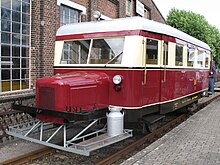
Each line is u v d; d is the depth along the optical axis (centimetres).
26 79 1146
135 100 690
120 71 696
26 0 1133
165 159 613
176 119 1107
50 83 629
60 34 812
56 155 694
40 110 636
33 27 1164
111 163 642
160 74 793
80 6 1441
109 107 681
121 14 1880
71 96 620
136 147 755
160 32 780
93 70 737
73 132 752
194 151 672
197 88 1222
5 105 956
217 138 793
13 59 1082
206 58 1396
